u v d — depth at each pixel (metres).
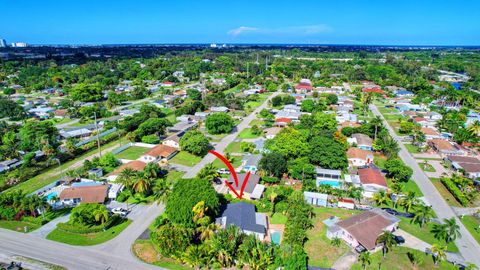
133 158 106.00
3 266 55.28
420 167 102.31
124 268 55.56
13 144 108.75
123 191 81.88
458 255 60.75
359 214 69.31
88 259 57.72
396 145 110.25
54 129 123.12
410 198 74.88
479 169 95.31
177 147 113.94
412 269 56.81
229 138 129.12
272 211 74.25
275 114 164.00
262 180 89.19
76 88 196.25
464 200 78.00
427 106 182.00
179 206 62.16
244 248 55.44
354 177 90.19
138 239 63.72
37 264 56.16
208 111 173.25
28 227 67.31
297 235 60.75
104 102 194.12
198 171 96.81
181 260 56.72
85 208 67.69
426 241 64.62
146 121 129.75
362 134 127.25
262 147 113.19
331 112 166.25
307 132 112.06
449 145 116.75
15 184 87.12
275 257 55.34
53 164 101.62
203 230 59.38
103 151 113.56
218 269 55.31
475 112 168.62
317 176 90.12
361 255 58.00
